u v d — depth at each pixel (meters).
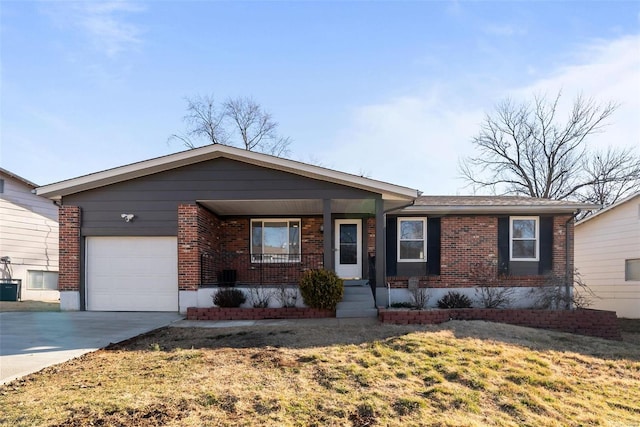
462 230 13.57
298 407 4.82
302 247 14.65
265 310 11.11
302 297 11.30
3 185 17.50
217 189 11.96
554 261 13.46
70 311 12.12
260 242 14.77
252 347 7.64
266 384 5.52
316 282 11.03
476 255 13.48
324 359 6.73
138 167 11.79
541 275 13.32
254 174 11.95
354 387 5.53
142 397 4.93
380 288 11.80
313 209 13.88
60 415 4.39
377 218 11.86
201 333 9.00
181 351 7.30
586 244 17.31
